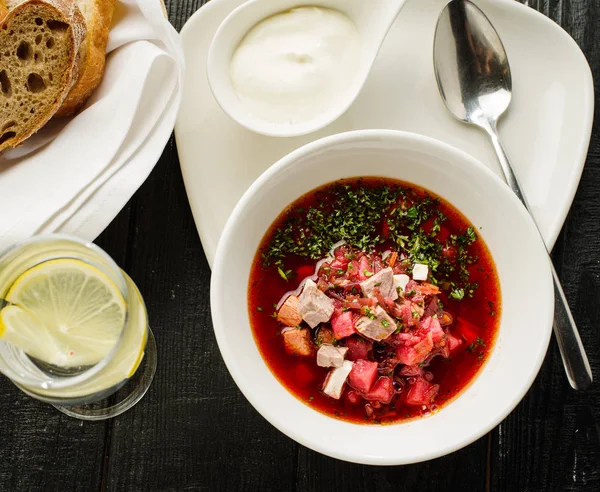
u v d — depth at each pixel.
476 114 0.43
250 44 0.43
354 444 0.38
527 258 0.39
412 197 0.41
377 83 0.43
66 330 0.40
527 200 0.42
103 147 0.41
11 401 0.44
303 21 0.43
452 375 0.40
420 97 0.43
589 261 0.44
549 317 0.38
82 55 0.40
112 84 0.41
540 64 0.43
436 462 0.44
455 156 0.38
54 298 0.40
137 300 0.39
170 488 0.44
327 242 0.41
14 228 0.40
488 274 0.41
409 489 0.44
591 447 0.44
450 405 0.39
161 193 0.44
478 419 0.38
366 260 0.41
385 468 0.44
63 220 0.41
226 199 0.43
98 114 0.41
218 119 0.43
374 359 0.40
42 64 0.40
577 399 0.44
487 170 0.38
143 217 0.44
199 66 0.43
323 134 0.43
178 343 0.44
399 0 0.41
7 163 0.42
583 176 0.45
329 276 0.41
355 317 0.39
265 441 0.44
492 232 0.40
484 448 0.44
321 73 0.42
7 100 0.41
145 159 0.41
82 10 0.41
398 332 0.39
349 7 0.42
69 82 0.40
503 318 0.40
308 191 0.41
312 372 0.40
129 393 0.44
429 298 0.40
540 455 0.44
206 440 0.44
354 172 0.41
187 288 0.44
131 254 0.44
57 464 0.44
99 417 0.44
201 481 0.44
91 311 0.40
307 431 0.37
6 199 0.41
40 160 0.41
